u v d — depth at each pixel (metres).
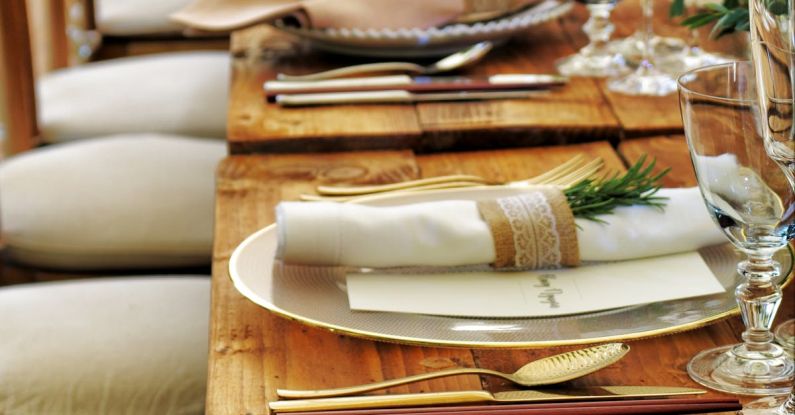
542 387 1.07
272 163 1.46
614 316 1.14
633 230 1.20
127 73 2.65
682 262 1.19
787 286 1.21
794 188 1.04
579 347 1.12
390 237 1.18
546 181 1.32
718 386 1.07
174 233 1.90
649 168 1.22
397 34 1.66
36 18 3.41
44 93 2.55
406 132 1.49
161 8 3.22
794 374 1.06
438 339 1.11
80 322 1.53
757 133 1.05
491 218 1.19
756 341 1.09
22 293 1.60
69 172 2.00
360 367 1.11
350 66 1.71
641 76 1.61
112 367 1.48
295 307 1.15
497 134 1.50
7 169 2.04
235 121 1.53
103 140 2.15
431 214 1.19
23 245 1.88
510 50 1.76
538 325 1.13
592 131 1.50
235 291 1.20
